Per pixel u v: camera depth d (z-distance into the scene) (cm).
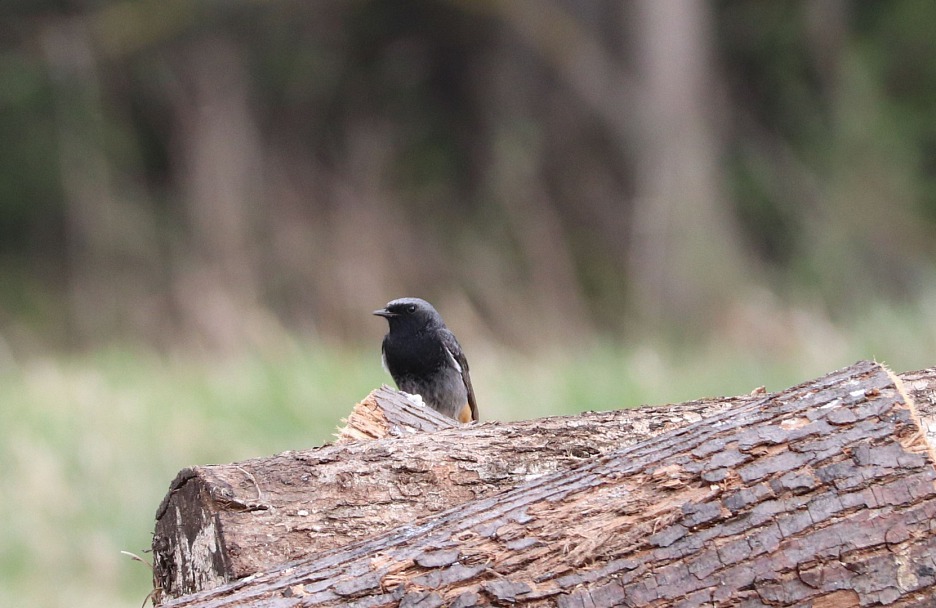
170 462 995
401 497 471
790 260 2194
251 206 2283
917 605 384
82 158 2273
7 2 2325
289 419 1075
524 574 390
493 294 2078
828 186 2245
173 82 2367
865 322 1400
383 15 2489
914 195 2184
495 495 443
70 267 2231
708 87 2347
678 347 1706
